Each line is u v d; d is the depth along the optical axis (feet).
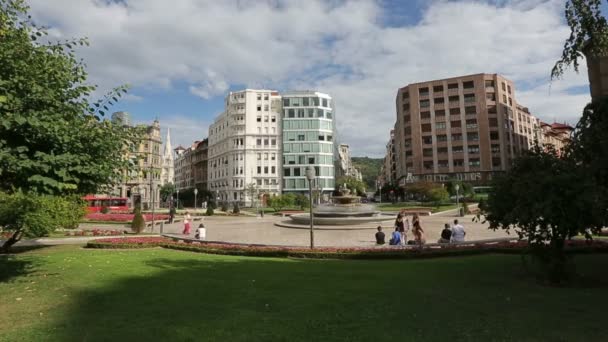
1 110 25.16
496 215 31.50
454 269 37.73
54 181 25.04
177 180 553.64
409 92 307.37
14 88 26.76
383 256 47.85
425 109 299.79
